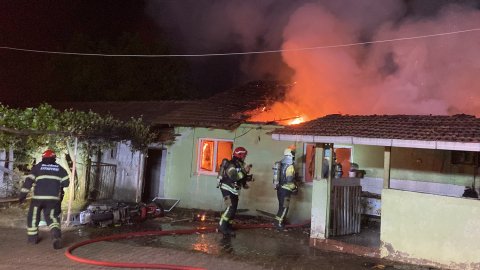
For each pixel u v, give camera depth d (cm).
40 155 1070
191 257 706
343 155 1113
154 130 1334
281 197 968
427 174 970
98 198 1270
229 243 823
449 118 805
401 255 721
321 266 685
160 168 1374
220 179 901
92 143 1155
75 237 814
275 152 1160
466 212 667
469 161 925
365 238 828
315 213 831
